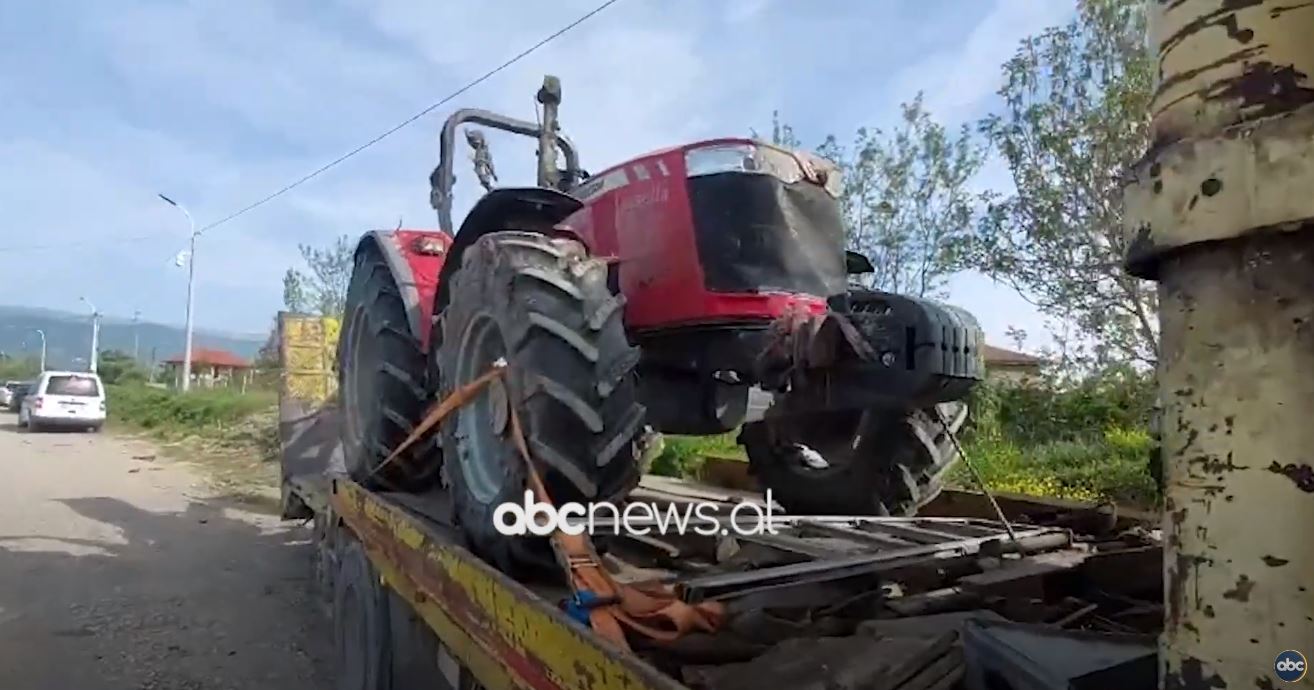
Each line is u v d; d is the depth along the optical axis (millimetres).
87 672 4734
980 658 1685
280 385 7625
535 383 2691
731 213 3436
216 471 14047
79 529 8719
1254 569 943
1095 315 9961
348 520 4469
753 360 3385
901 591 2537
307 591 6383
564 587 2721
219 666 4859
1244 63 959
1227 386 971
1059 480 7922
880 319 2795
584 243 3266
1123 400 10430
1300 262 927
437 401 3760
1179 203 1001
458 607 2623
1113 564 2598
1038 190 9961
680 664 1995
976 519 3574
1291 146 910
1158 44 1063
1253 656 941
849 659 1880
